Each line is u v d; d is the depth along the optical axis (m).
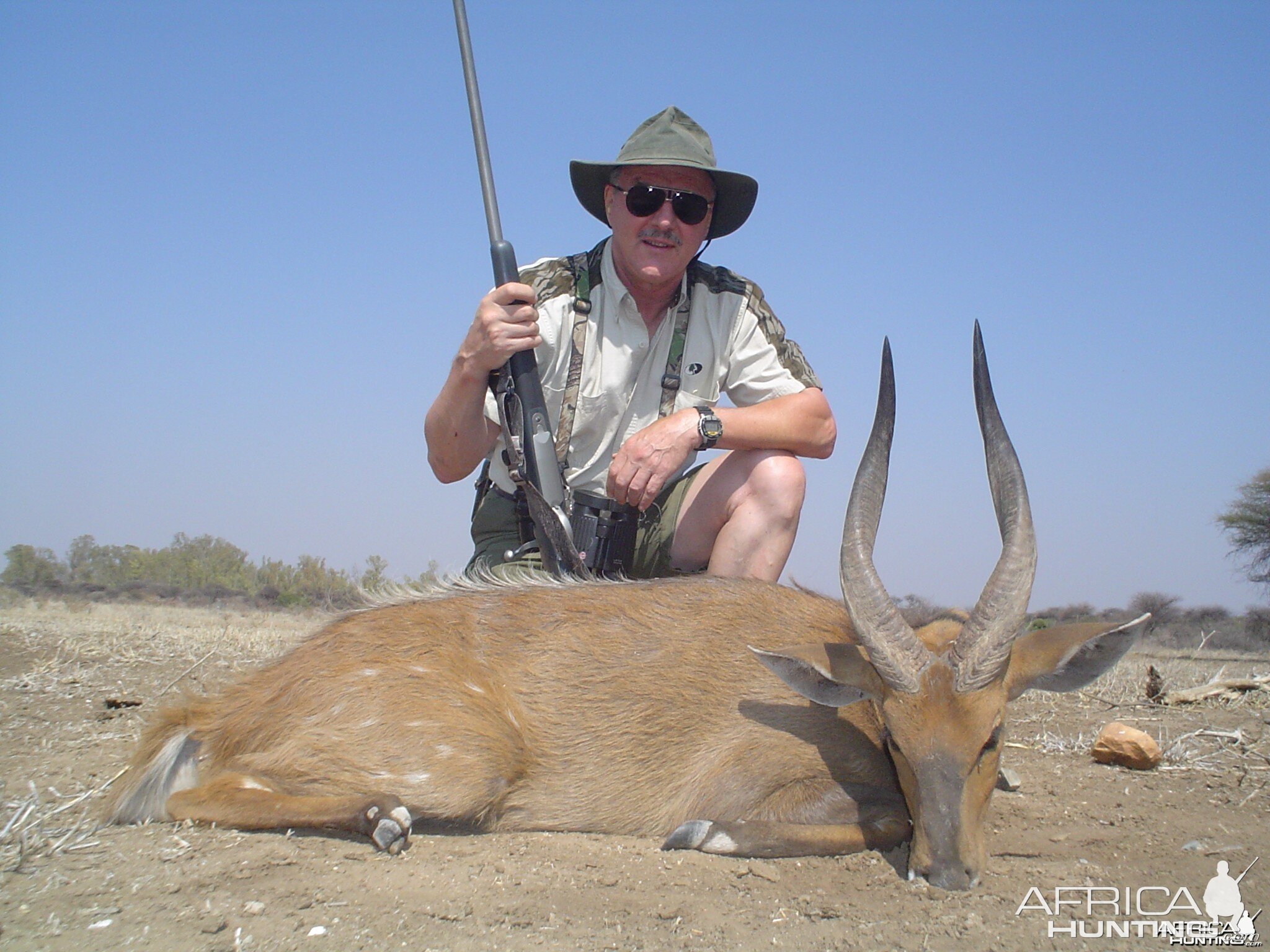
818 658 1.23
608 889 1.08
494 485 1.76
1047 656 1.24
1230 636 7.56
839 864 1.18
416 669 1.29
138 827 1.21
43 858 1.10
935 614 1.46
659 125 1.65
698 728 1.31
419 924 0.97
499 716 1.28
